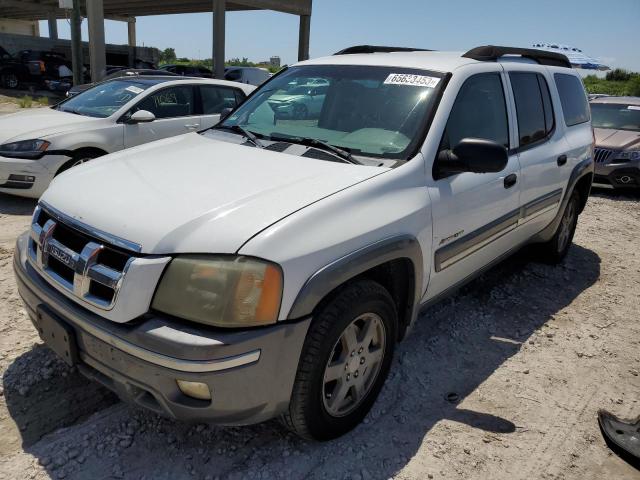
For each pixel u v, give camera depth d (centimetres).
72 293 245
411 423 302
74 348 250
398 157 310
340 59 400
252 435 283
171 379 221
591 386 353
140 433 278
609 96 1150
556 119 476
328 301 252
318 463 267
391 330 292
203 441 276
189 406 226
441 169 319
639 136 950
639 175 905
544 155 438
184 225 232
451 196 321
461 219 334
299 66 416
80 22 1373
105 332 230
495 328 420
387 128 329
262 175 283
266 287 224
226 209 244
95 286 239
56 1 2644
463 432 298
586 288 513
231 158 311
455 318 430
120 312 227
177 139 367
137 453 265
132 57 2488
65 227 261
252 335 222
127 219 241
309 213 246
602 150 934
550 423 312
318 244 240
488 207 362
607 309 470
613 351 399
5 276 440
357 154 316
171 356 216
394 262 289
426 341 391
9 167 614
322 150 317
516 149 405
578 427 311
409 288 305
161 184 271
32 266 278
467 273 378
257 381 229
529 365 371
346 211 260
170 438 276
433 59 374
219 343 216
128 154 332
